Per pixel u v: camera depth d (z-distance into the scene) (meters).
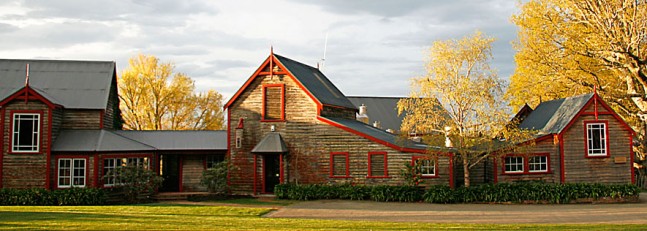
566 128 31.94
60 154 30.98
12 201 29.62
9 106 30.47
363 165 32.31
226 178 33.69
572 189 29.94
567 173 31.92
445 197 29.41
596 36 37.38
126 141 33.19
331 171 32.88
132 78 51.88
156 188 33.41
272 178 34.72
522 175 32.28
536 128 34.97
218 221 19.67
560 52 40.47
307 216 23.92
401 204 29.05
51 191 29.88
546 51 40.81
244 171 34.53
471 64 29.25
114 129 37.75
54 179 30.81
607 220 22.69
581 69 40.31
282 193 32.19
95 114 33.75
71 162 31.09
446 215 24.28
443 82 29.36
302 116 33.84
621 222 22.06
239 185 34.53
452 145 30.50
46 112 30.77
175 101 52.72
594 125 32.66
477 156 30.69
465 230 17.75
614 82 42.06
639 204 29.38
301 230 17.23
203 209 25.12
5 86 33.81
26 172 30.39
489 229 18.05
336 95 38.62
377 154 32.09
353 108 38.88
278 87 34.41
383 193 30.52
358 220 22.28
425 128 29.84
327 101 34.81
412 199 30.19
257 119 34.62
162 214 22.70
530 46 41.56
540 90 42.78
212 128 54.56
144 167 32.72
